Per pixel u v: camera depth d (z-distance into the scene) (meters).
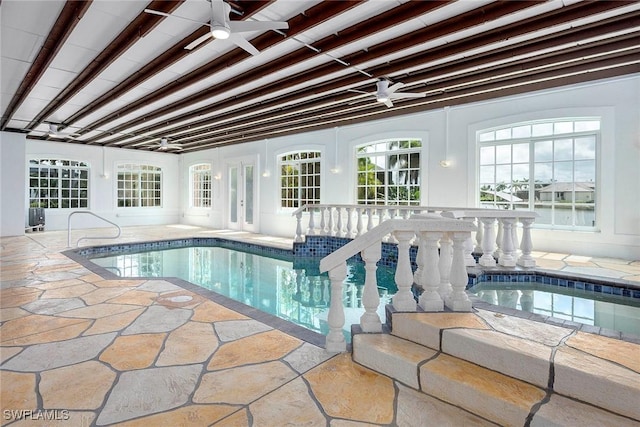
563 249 5.70
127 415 1.85
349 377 2.26
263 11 3.55
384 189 7.82
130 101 6.52
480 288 4.17
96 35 3.97
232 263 7.09
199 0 3.27
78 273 5.05
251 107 6.89
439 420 1.83
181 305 3.66
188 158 12.92
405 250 2.67
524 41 4.08
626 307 3.51
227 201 11.41
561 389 1.80
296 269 6.58
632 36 3.94
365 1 3.23
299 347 2.69
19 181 8.95
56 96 6.22
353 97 6.01
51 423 1.78
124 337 2.84
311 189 9.13
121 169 12.01
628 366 1.80
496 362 2.04
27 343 2.72
